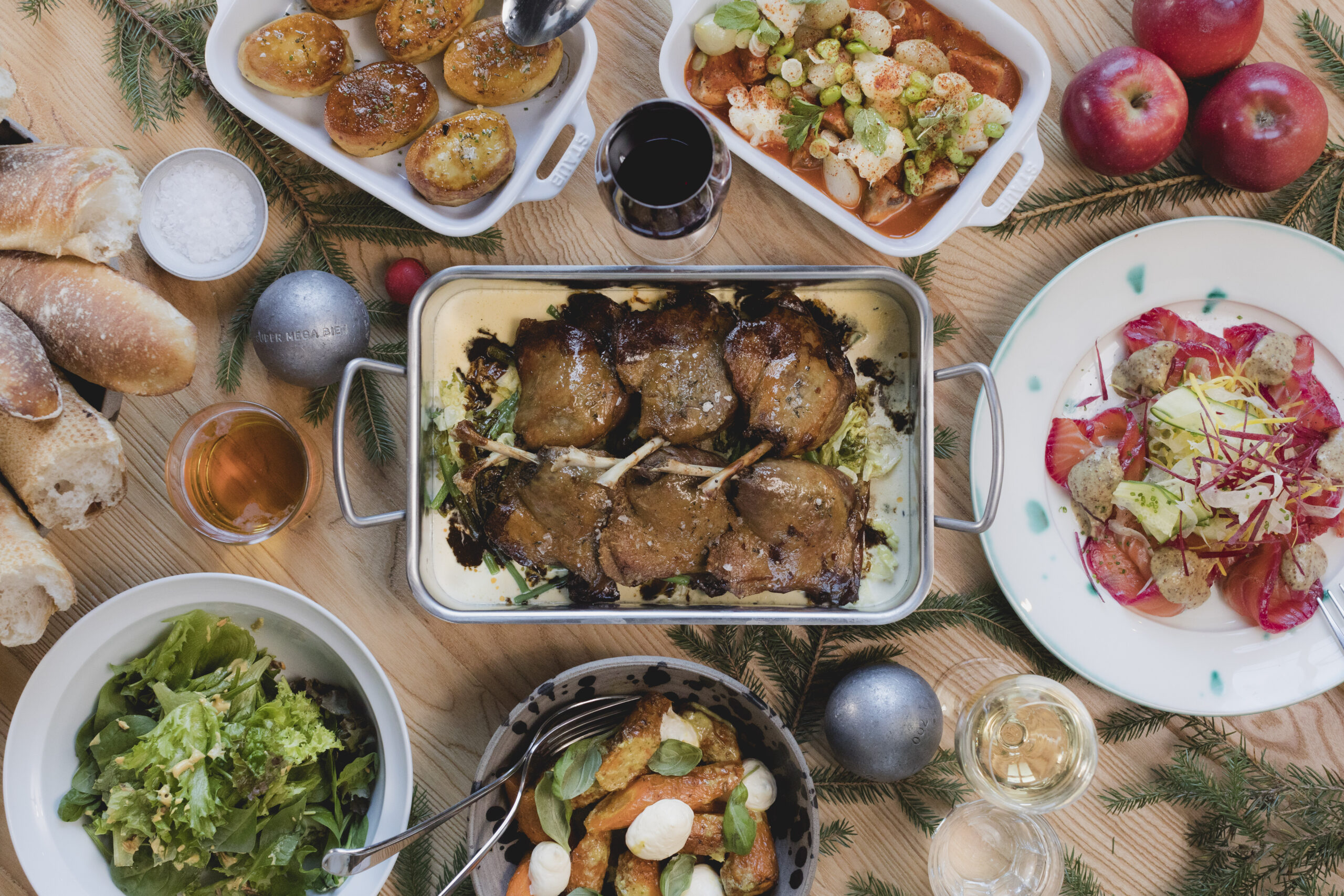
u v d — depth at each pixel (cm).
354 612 161
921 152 152
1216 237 156
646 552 144
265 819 147
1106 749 166
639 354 146
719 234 162
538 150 147
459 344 157
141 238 149
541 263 162
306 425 161
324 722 158
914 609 141
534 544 148
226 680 150
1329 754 164
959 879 160
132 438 158
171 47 151
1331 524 159
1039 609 158
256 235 151
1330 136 161
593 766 144
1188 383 156
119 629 147
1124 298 159
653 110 135
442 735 162
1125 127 148
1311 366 159
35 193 130
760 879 147
